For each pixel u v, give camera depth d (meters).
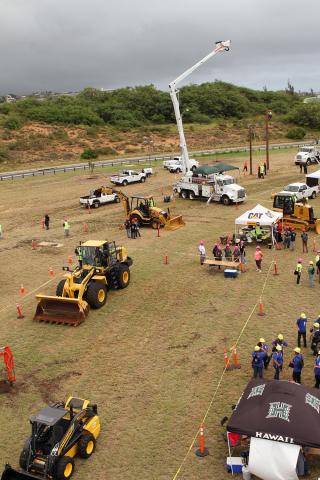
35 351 18.73
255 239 31.11
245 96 153.75
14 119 105.88
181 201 46.12
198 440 13.23
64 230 36.72
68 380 16.58
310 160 63.31
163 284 25.08
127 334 19.73
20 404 15.40
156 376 16.50
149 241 33.28
